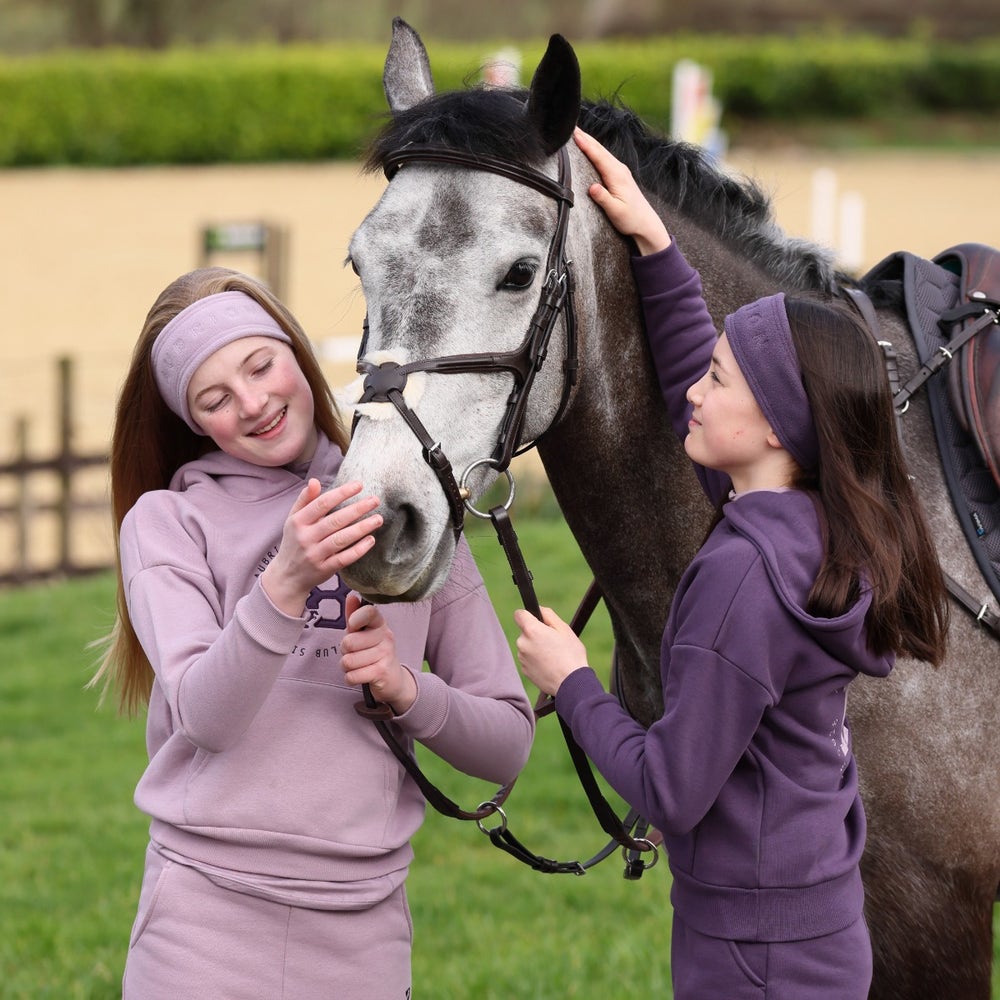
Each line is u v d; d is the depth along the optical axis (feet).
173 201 91.15
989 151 115.65
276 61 112.47
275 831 9.55
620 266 10.57
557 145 9.53
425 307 9.05
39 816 23.59
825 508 8.77
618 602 11.37
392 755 10.02
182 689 9.17
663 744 8.75
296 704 9.77
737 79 123.13
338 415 10.86
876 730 10.49
